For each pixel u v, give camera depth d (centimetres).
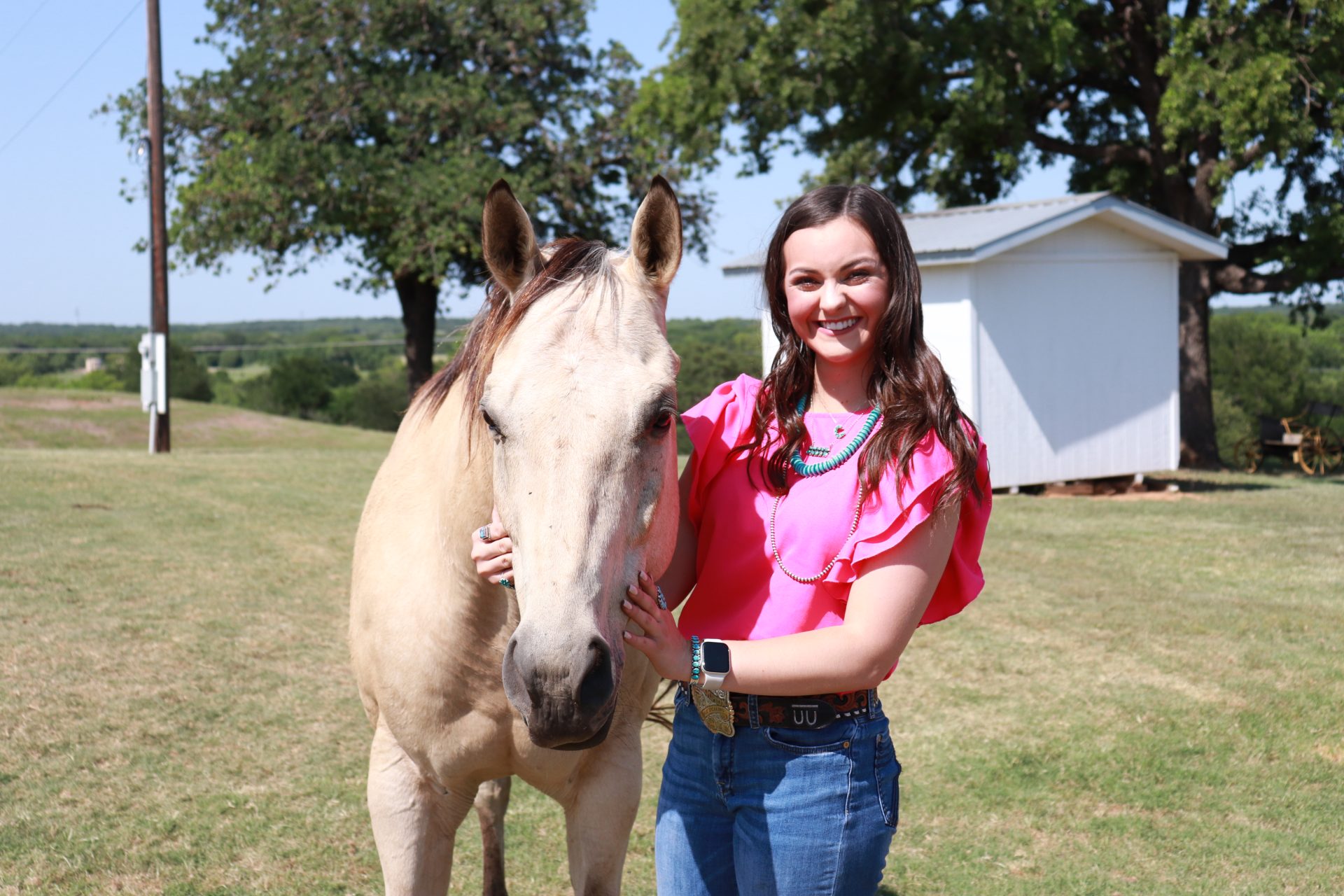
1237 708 445
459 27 2144
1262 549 788
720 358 1788
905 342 173
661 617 163
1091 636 550
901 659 508
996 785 369
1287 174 1636
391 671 212
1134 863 316
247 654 489
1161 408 1166
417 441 240
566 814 230
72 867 299
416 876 219
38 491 867
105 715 409
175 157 2169
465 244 2089
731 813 178
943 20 1554
